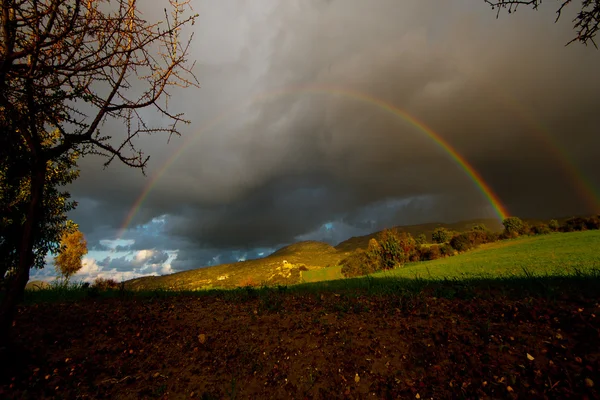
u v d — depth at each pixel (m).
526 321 5.12
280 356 5.14
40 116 4.10
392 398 4.09
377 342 5.25
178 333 6.10
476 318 5.55
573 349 4.22
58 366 4.75
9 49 3.28
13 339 5.29
